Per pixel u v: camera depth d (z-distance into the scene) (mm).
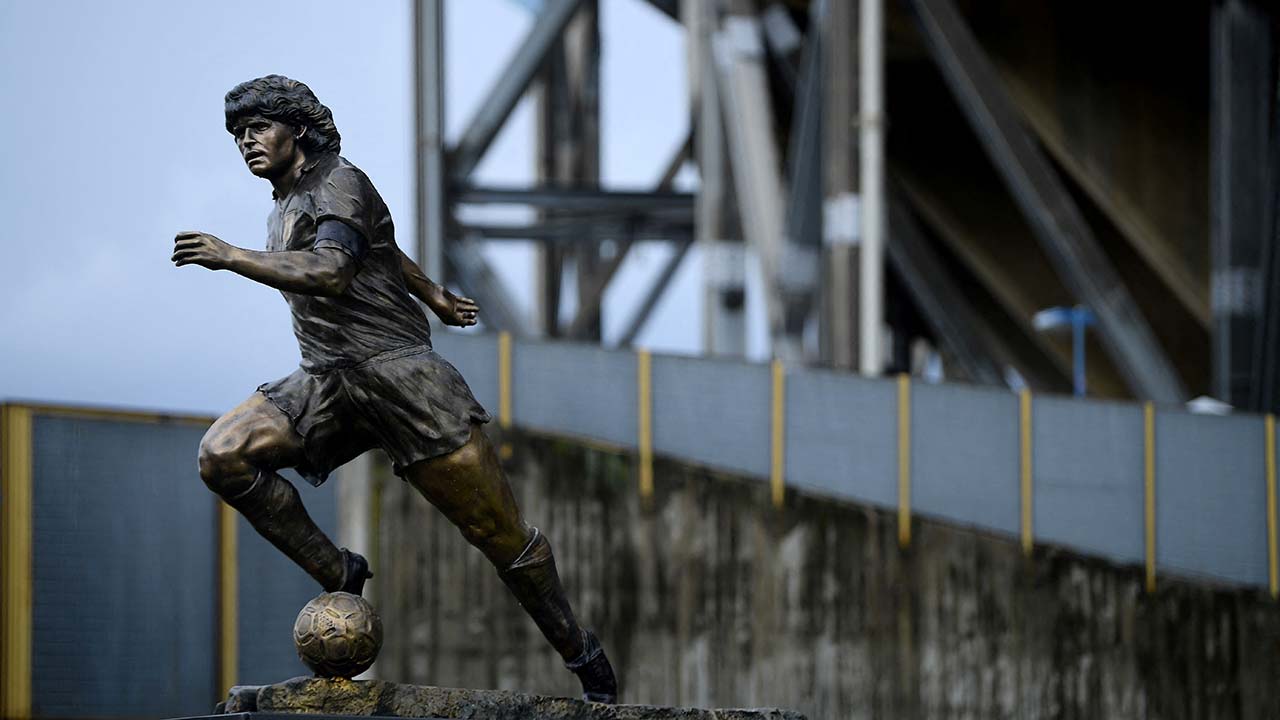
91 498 44344
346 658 11883
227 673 45250
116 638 44219
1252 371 53031
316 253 11711
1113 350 55594
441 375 12406
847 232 50312
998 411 41188
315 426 12320
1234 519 42000
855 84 50906
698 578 39156
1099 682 40781
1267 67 53688
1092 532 41281
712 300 57375
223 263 11234
